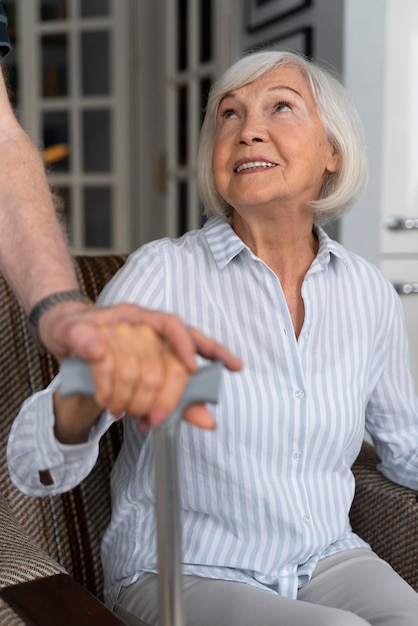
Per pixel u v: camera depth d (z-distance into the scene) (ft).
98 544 4.20
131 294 3.64
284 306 3.70
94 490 4.27
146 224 13.71
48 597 2.62
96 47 13.66
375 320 4.13
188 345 1.94
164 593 1.99
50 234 2.76
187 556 3.67
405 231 8.46
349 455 4.06
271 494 3.61
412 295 8.50
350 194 4.07
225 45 10.69
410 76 8.32
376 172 8.20
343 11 7.96
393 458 4.30
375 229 8.27
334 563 3.84
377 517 4.22
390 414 4.33
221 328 3.71
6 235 2.79
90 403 2.45
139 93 13.42
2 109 3.16
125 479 3.93
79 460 2.81
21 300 2.67
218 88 3.94
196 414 2.03
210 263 3.81
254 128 3.74
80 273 4.59
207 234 3.87
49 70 13.99
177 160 12.46
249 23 10.25
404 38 8.27
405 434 4.31
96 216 14.07
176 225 12.56
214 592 3.48
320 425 3.74
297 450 3.70
